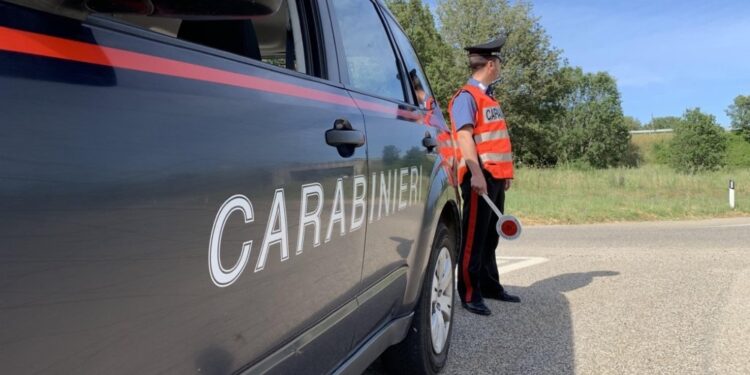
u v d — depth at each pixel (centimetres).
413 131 273
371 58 254
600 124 4138
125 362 99
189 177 113
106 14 104
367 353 214
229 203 125
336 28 217
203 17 108
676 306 446
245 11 107
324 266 171
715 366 325
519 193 1609
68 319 89
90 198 92
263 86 149
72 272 89
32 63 88
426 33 3403
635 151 4650
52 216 86
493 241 449
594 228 1011
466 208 412
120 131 100
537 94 3372
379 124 226
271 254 141
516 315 423
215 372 123
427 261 283
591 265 616
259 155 137
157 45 116
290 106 158
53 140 88
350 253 190
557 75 3431
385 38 288
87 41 99
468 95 405
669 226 1055
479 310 421
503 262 636
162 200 106
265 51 229
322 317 174
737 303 453
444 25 3194
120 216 97
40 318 85
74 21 98
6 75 84
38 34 91
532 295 482
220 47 193
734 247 738
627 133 4350
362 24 254
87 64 98
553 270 589
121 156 99
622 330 388
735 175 2178
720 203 1446
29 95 86
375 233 213
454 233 347
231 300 126
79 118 93
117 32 107
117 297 97
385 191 223
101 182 94
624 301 462
